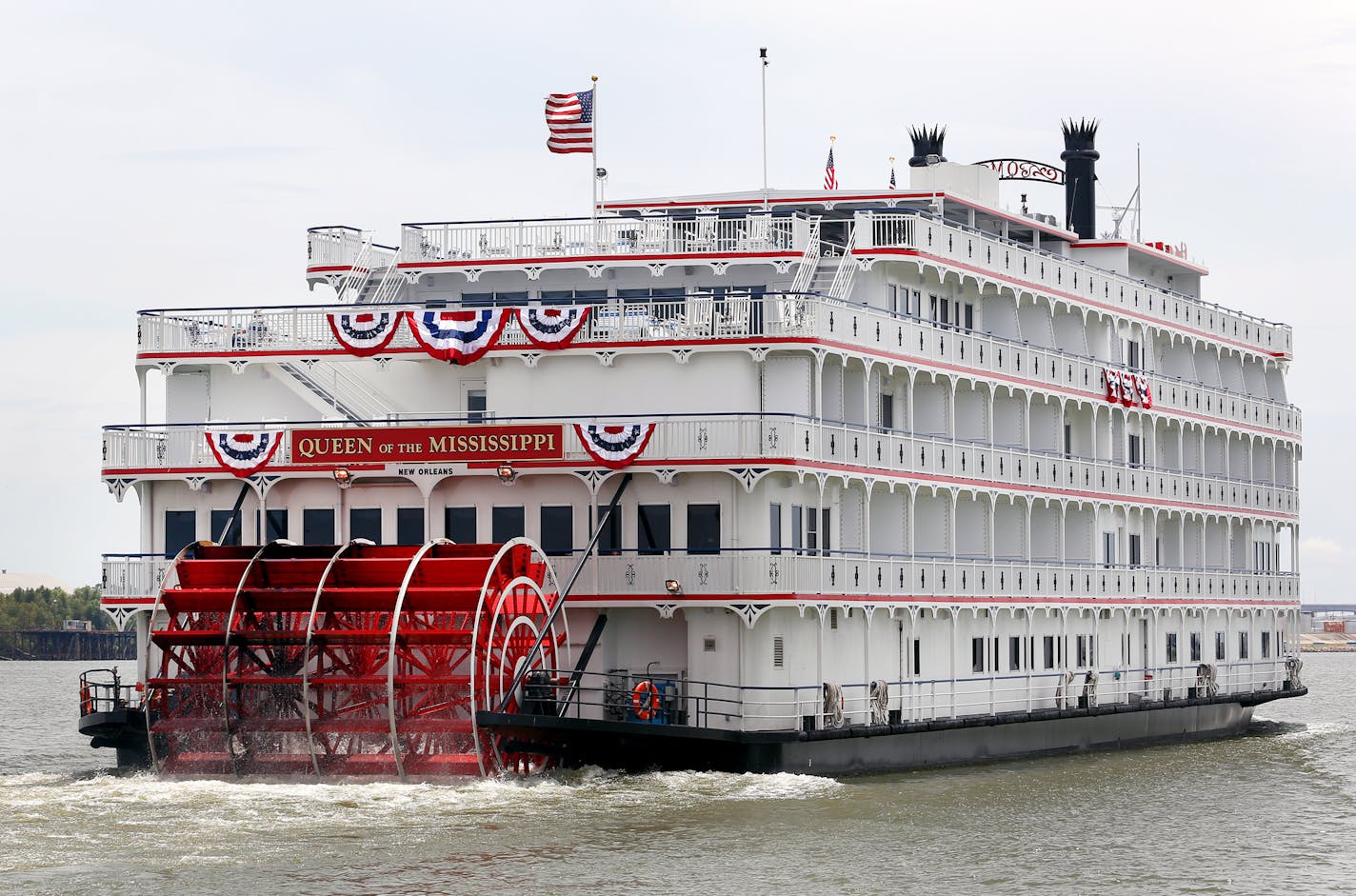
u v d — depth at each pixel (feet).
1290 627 349.00
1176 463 307.99
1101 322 287.28
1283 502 346.74
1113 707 275.18
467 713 207.51
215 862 173.27
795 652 219.82
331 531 229.86
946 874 174.70
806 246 233.96
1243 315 336.29
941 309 254.68
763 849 181.27
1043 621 265.75
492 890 164.55
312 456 226.58
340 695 215.92
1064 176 321.73
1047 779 234.79
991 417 255.09
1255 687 329.52
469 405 232.73
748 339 221.25
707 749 212.84
